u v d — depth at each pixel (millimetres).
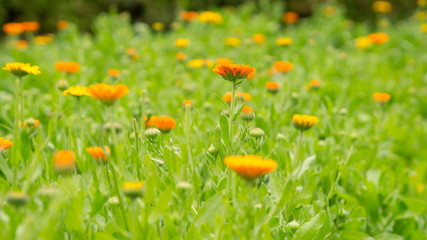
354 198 2092
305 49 5832
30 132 2025
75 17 8906
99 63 4633
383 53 6297
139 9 9078
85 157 1728
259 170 1141
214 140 1667
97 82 4078
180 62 4031
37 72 1605
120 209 1410
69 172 1228
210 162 1719
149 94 3373
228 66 1539
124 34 5773
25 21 8820
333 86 3828
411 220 2215
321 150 2422
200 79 3684
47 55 5051
